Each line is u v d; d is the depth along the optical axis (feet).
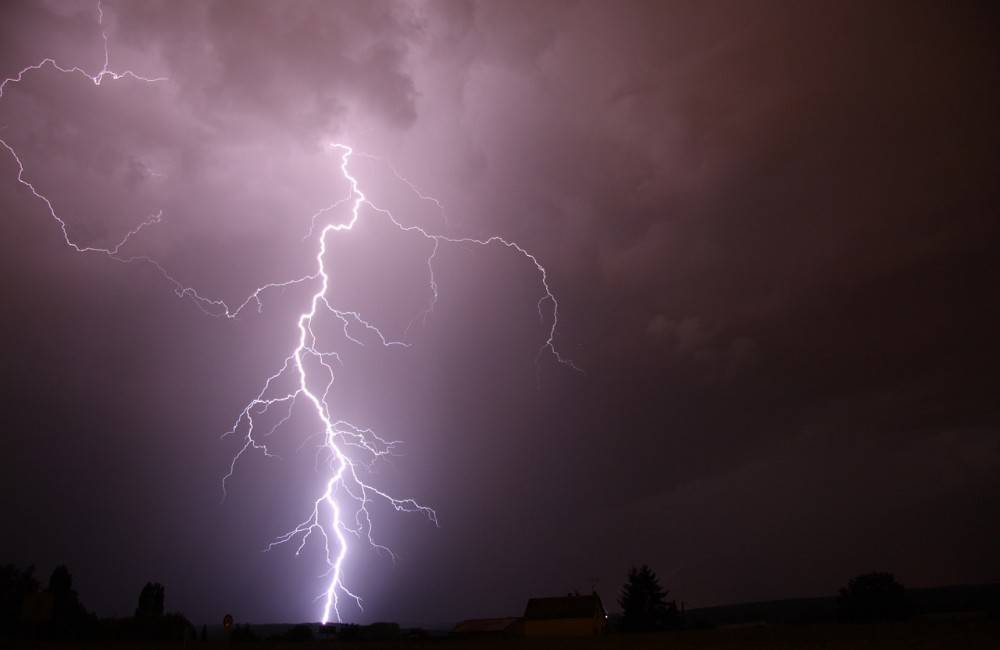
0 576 107.96
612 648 75.61
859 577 149.89
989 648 56.29
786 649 63.87
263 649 82.94
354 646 89.30
